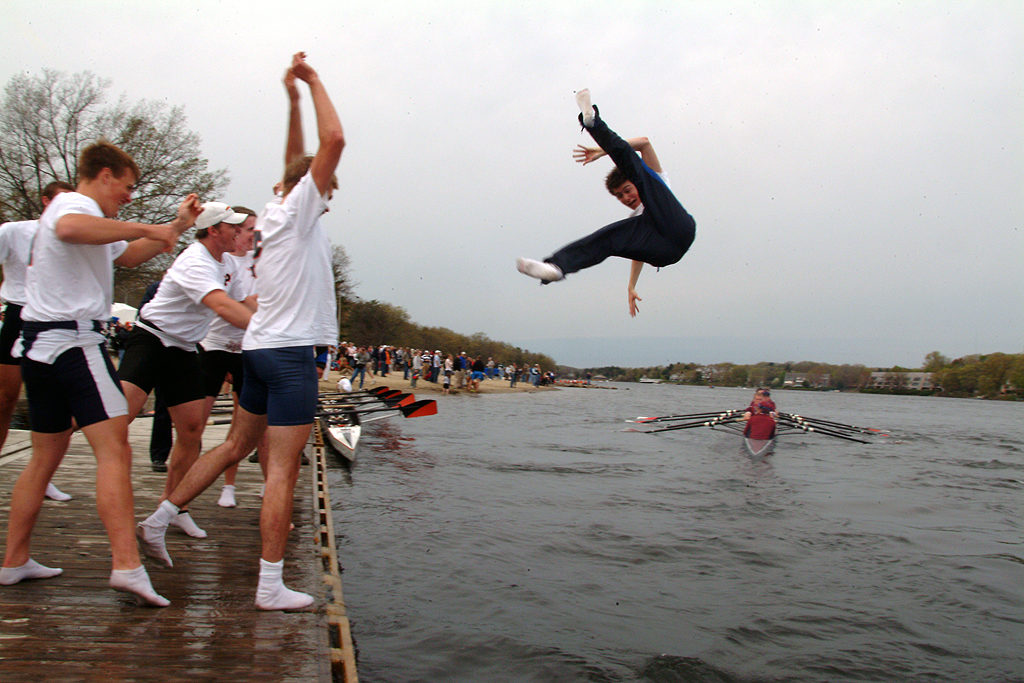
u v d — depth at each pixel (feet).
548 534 25.71
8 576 11.21
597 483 37.81
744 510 31.94
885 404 252.42
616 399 183.73
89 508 16.66
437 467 40.52
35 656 8.93
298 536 16.07
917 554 25.16
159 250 12.65
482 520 27.32
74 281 10.18
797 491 38.01
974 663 15.84
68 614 10.32
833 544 26.17
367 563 20.98
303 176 10.78
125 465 10.50
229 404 55.26
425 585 19.31
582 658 15.12
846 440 68.39
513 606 18.08
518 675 14.23
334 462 40.19
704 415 82.99
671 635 16.72
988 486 43.14
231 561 13.38
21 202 89.51
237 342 16.56
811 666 15.35
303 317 10.64
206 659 9.22
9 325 13.76
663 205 12.17
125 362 13.84
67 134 90.58
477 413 86.99
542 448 52.95
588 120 11.69
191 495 12.43
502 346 346.13
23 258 13.82
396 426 64.13
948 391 392.47
